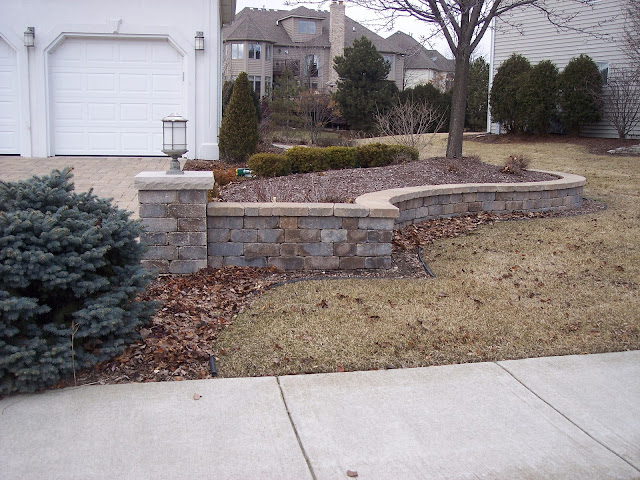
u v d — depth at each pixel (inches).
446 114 1059.9
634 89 697.0
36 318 143.3
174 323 173.5
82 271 144.5
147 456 112.0
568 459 115.3
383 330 173.5
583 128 765.3
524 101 748.0
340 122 1211.9
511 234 291.6
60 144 472.4
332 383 143.3
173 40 462.3
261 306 189.9
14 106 460.4
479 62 1230.3
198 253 221.0
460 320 182.9
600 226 312.3
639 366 157.1
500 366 155.4
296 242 229.1
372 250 233.3
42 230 141.5
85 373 145.2
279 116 959.0
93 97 469.7
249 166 402.9
